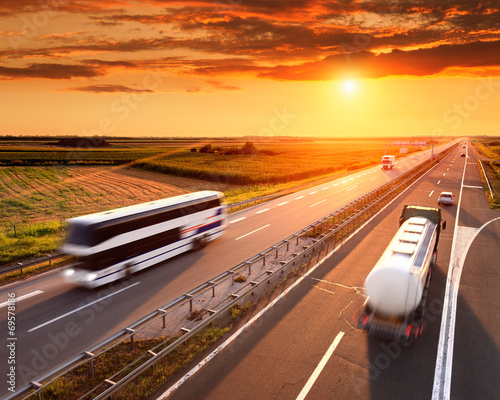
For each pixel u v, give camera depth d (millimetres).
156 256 15969
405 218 15914
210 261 17031
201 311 11836
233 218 26469
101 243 13414
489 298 12719
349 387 8078
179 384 8180
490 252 17812
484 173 50625
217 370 8664
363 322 9781
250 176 53250
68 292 13531
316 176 58656
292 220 25391
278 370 8656
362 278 14352
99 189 45062
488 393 7938
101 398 7238
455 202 31234
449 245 18875
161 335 10461
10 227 25766
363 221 23828
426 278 10836
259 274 15133
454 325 10844
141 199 38469
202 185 49844
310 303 12195
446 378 8406
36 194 41125
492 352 9484
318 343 9805
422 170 58531
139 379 8359
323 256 17031
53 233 23656
